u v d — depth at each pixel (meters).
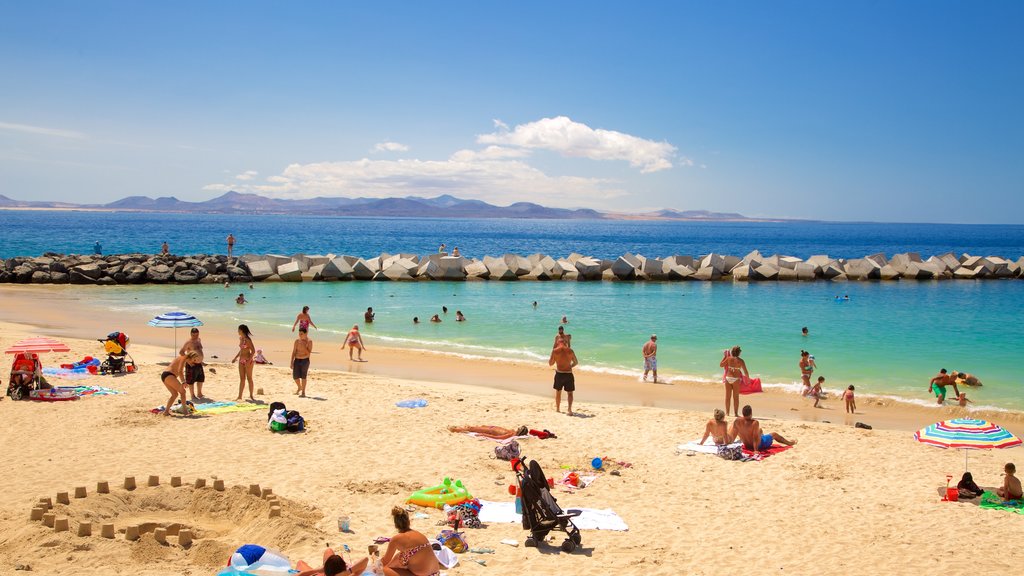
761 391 21.09
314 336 29.33
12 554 8.23
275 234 150.62
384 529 9.95
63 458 12.45
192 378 17.08
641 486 12.54
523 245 137.75
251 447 13.64
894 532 10.61
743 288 50.78
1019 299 44.78
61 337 26.72
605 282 54.28
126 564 8.31
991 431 12.16
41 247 86.50
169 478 11.55
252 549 8.17
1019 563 9.53
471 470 12.98
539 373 23.20
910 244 163.12
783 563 9.44
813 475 13.27
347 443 14.25
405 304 39.88
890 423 17.86
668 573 9.05
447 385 21.09
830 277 58.22
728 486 12.62
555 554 9.52
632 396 20.39
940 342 29.31
